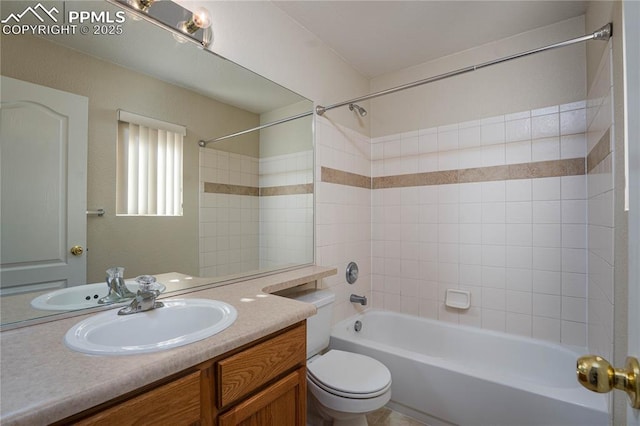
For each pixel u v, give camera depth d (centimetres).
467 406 155
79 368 67
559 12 185
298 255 198
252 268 171
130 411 67
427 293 243
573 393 137
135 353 74
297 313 107
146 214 128
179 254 139
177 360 73
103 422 63
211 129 153
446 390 162
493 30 203
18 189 96
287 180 192
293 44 193
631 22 46
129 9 121
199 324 110
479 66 165
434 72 242
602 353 150
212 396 83
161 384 73
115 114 119
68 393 58
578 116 189
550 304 197
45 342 81
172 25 133
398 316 247
